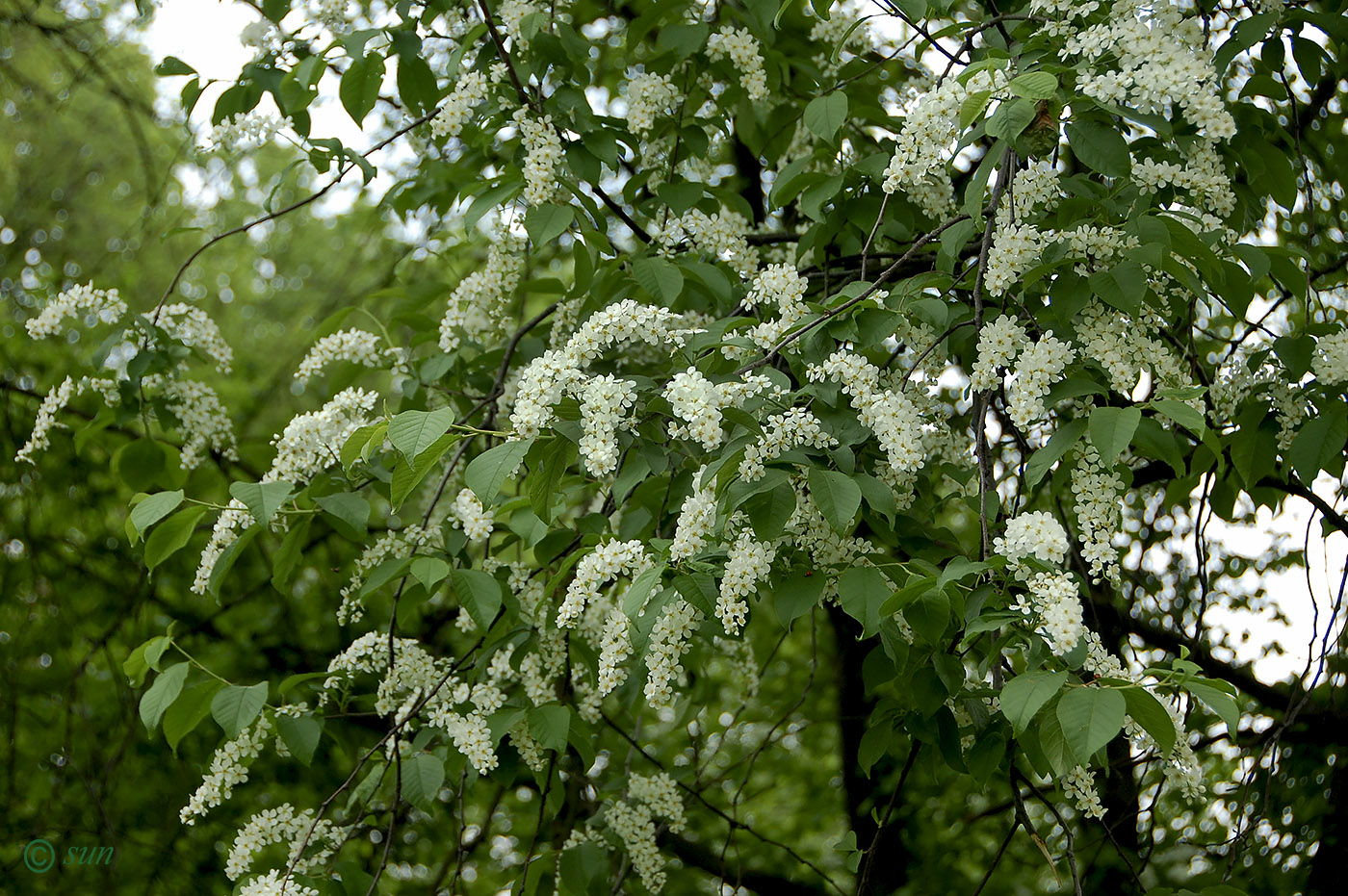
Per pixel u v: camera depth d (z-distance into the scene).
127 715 5.66
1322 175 4.23
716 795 6.67
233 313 7.29
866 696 2.74
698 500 2.42
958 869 5.69
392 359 3.93
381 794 3.65
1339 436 2.89
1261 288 4.16
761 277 2.80
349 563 5.71
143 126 7.07
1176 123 2.76
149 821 5.76
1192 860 4.58
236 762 3.16
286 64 3.68
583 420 2.31
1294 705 3.68
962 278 2.75
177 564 5.93
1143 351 2.49
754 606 5.96
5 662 5.75
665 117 3.69
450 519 3.64
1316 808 4.43
